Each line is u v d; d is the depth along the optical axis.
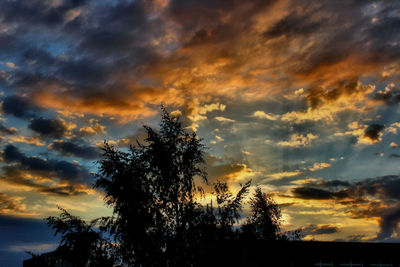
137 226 14.86
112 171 16.05
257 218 19.30
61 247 14.09
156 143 17.58
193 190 17.08
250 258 15.91
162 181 16.84
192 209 16.20
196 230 15.60
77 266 14.01
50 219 14.68
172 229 15.98
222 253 15.55
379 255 16.67
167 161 17.23
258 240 16.42
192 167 17.80
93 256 14.17
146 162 17.30
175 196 16.75
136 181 16.12
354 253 16.70
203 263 15.31
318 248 16.67
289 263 16.31
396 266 16.48
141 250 14.82
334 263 16.52
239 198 16.94
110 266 14.07
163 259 14.99
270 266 16.02
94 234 14.41
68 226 14.59
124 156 17.06
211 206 16.30
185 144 18.53
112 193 15.52
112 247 14.73
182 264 15.09
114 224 14.84
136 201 15.42
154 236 15.26
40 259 14.55
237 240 16.12
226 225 16.05
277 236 22.03
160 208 16.36
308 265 16.41
